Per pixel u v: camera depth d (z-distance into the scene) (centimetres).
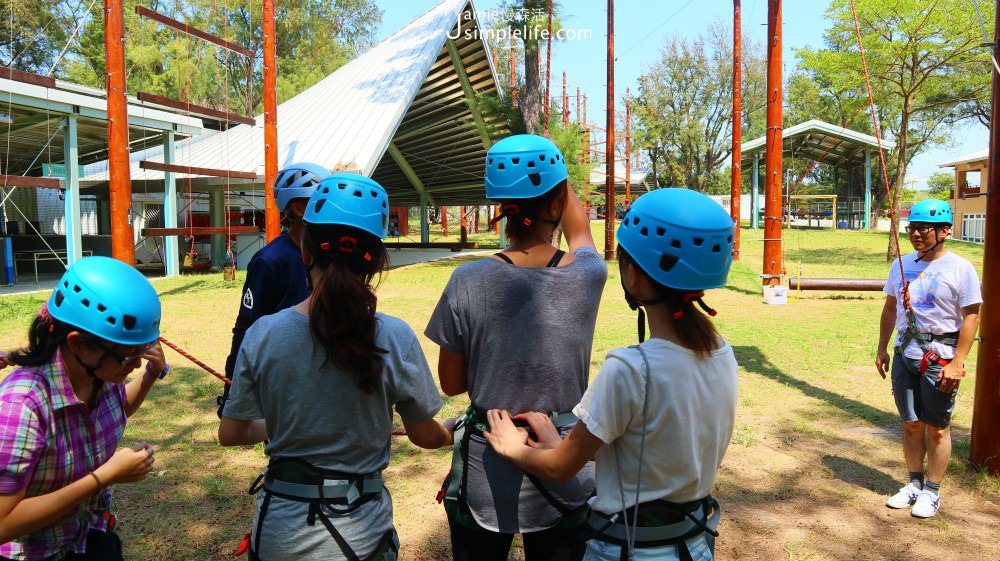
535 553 242
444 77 2445
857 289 1473
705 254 184
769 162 1403
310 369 205
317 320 202
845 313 1283
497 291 234
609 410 189
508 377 234
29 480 189
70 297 189
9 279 1753
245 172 1888
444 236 4556
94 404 208
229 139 2448
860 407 672
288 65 4478
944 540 405
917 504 436
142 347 196
